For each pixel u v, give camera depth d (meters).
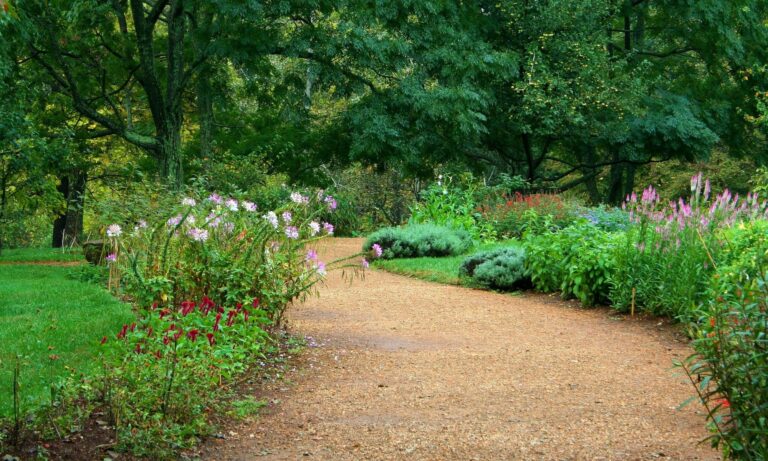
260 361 6.92
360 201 34.28
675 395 5.98
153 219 9.83
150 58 20.69
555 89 25.89
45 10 19.92
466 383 6.43
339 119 27.56
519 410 5.64
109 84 25.50
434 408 5.71
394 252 16.61
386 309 10.23
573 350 7.71
